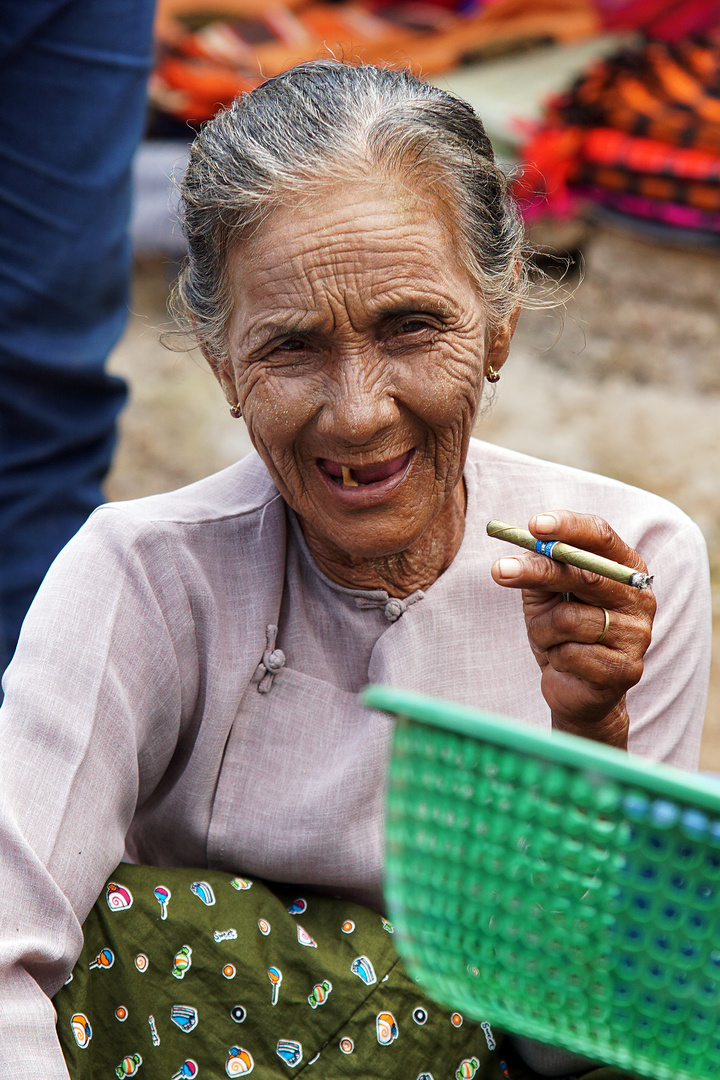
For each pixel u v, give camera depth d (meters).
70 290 2.66
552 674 1.22
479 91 4.67
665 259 4.48
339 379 1.22
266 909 1.32
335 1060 1.27
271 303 1.20
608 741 1.25
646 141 4.38
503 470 1.56
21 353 2.65
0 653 2.81
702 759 3.03
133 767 1.35
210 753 1.42
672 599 1.51
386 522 1.31
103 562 1.39
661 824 0.76
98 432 2.85
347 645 1.45
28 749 1.29
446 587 1.46
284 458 1.29
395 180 1.18
